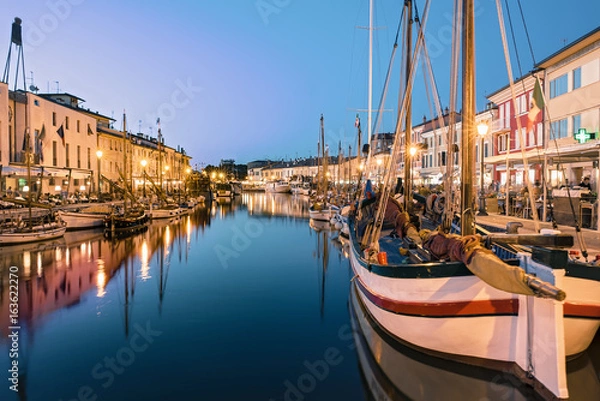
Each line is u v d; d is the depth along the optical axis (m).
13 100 33.12
